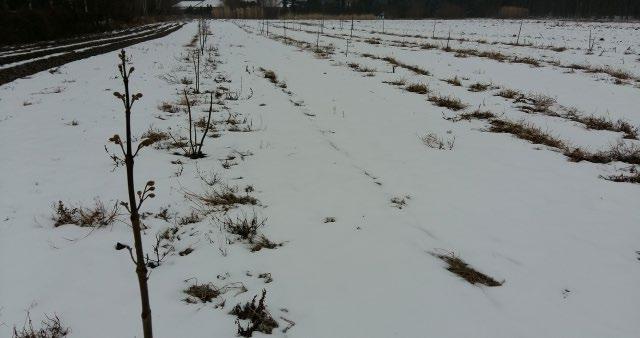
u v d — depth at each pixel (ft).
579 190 20.27
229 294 11.94
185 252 14.34
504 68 61.21
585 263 13.94
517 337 10.49
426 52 82.28
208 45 97.35
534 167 23.47
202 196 18.54
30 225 15.53
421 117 34.63
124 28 143.64
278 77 52.54
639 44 105.29
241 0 395.75
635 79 53.42
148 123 30.71
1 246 14.02
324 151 25.48
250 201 18.19
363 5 356.79
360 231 15.75
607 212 17.90
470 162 24.03
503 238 15.48
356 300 11.76
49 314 10.85
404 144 27.20
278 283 12.50
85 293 11.81
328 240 15.05
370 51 84.58
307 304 11.57
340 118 33.71
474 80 52.21
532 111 37.52
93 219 15.94
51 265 13.05
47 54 62.28
